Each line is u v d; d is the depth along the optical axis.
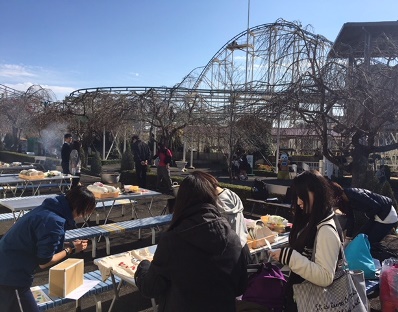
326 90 7.70
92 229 5.82
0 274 2.72
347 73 7.50
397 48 7.77
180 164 22.67
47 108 22.98
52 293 3.26
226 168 22.73
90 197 2.96
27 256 2.76
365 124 7.61
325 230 2.30
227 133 16.61
